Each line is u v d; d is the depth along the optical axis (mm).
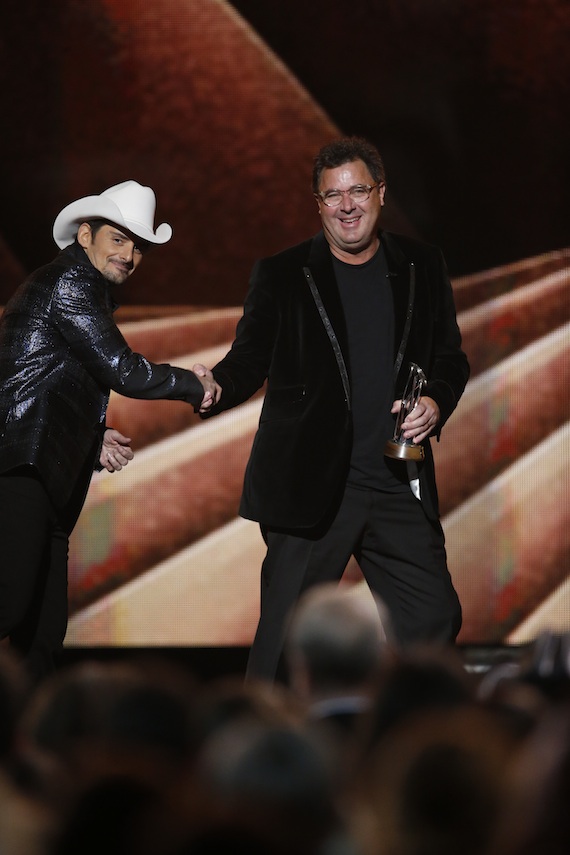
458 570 17156
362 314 12203
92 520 16891
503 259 16906
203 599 16984
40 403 11844
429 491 12211
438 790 4164
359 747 5148
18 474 11805
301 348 12219
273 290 12438
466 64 16656
